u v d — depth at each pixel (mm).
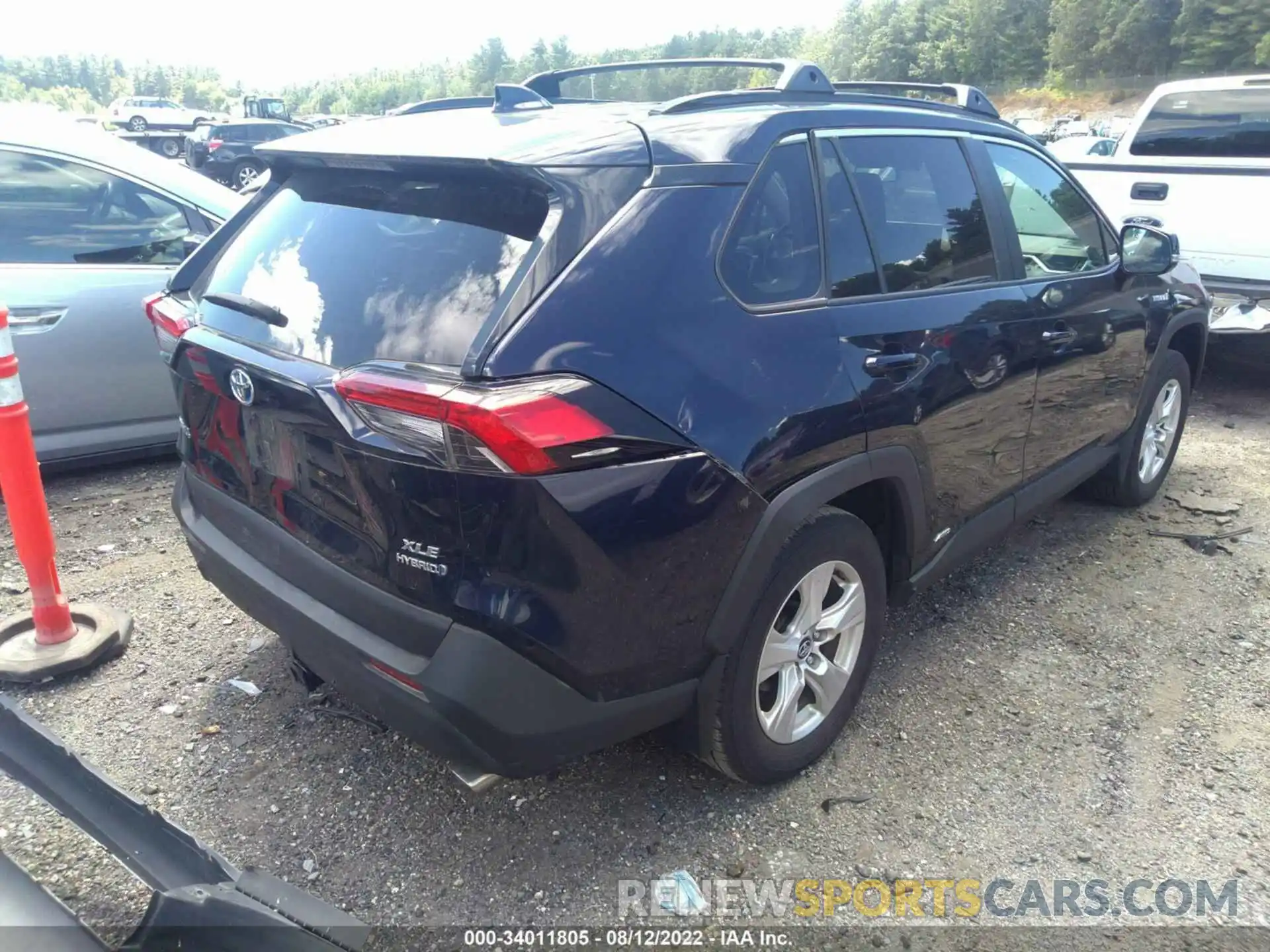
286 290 2486
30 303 4422
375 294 2289
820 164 2768
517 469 1967
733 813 2748
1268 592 4082
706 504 2275
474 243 2229
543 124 2516
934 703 3273
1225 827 2736
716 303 2355
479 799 2775
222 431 2582
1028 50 105688
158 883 1779
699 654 2402
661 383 2193
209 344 2523
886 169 3008
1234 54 84375
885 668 3480
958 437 3135
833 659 2910
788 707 2730
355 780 2836
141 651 3453
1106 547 4484
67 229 4621
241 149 23188
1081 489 4934
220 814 2688
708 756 2617
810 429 2502
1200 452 5801
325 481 2248
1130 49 90688
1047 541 4547
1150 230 3977
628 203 2250
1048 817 2766
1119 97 88750
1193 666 3531
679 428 2211
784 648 2654
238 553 2648
